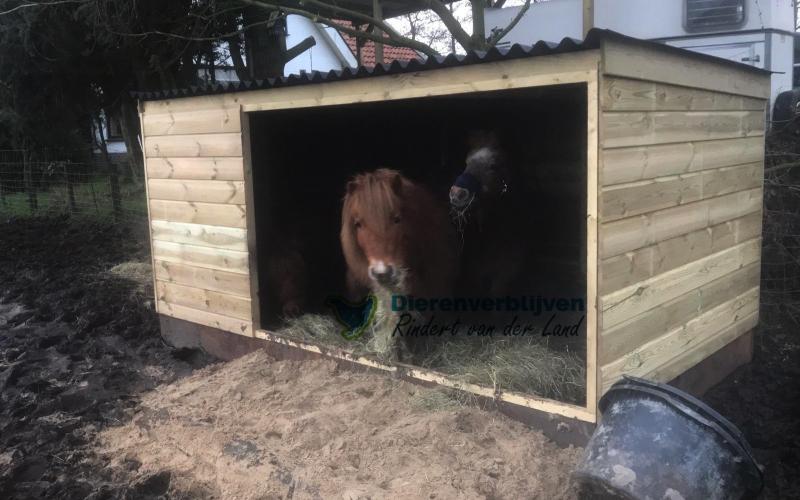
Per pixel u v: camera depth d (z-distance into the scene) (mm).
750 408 4211
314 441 3555
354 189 3973
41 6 8375
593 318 3213
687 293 3973
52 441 3961
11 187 13625
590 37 3016
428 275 4242
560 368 3979
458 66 3564
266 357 4863
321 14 9742
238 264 4980
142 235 10258
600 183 3117
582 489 2943
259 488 3266
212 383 4578
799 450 3633
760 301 5801
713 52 6047
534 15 6977
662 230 3654
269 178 5344
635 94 3314
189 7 9062
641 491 2752
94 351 5559
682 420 2855
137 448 3842
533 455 3311
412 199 4078
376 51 8727
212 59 10461
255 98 4625
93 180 11984
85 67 9844
